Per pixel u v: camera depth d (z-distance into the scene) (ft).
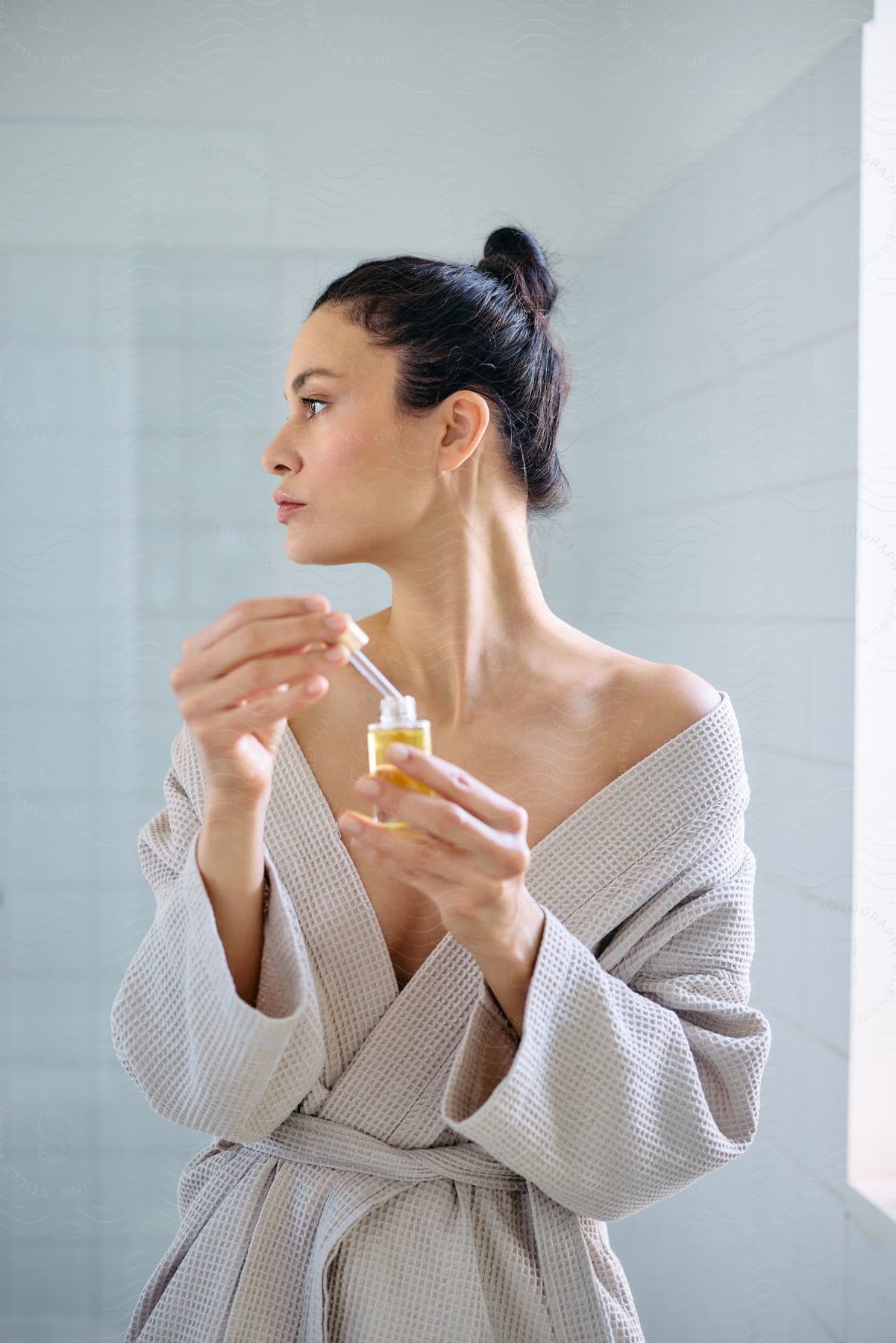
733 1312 4.56
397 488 2.48
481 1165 2.38
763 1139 4.59
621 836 2.49
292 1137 2.43
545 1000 2.11
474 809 1.86
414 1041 2.42
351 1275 2.31
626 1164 2.24
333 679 2.66
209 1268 2.41
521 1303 2.34
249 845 2.17
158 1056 2.34
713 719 2.58
